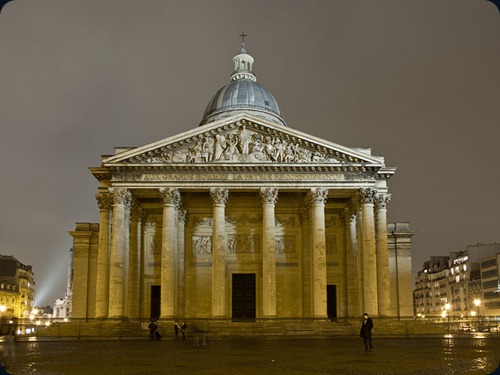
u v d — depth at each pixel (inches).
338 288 3440.0
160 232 3467.0
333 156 3078.2
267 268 2974.9
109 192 3115.2
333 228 3523.6
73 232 3639.3
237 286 3444.9
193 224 3499.0
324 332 2770.7
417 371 1202.6
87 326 2770.7
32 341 2474.2
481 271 6338.6
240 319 3324.3
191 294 3405.5
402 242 3843.5
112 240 2962.6
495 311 5935.0
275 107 5216.5
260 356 1592.0
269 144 3073.3
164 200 3009.4
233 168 3036.4
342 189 3080.7
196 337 2237.9
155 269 3417.8
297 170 3048.7
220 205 3021.7
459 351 1745.8
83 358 1573.6
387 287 3078.2
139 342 2388.0
